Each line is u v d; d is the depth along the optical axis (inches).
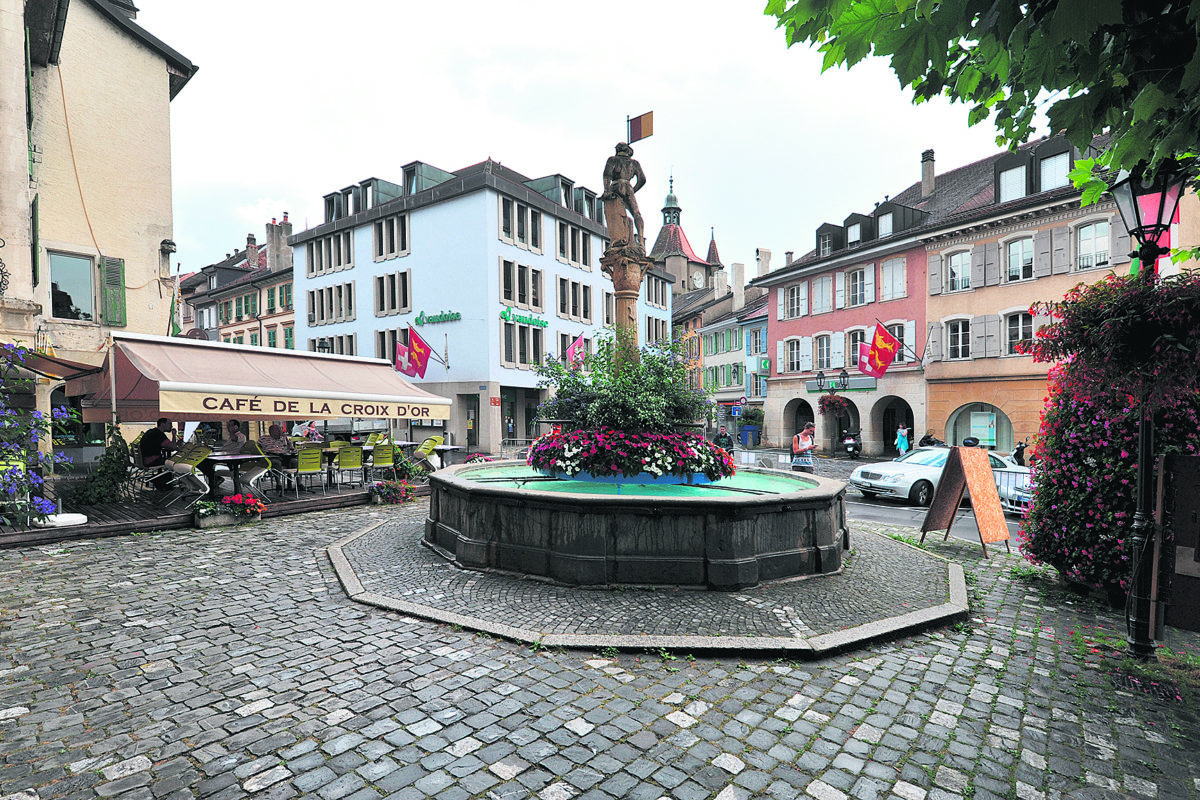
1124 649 193.2
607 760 128.2
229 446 518.6
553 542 249.4
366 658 179.3
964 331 1083.9
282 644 189.8
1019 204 983.0
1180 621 178.9
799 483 362.0
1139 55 94.3
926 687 165.2
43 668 171.2
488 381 1284.4
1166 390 174.6
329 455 533.6
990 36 102.7
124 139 708.7
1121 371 183.3
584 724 142.7
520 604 222.4
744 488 316.8
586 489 306.0
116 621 209.6
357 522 408.2
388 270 1441.9
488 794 116.3
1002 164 1057.5
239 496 403.9
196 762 126.3
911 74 99.0
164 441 498.6
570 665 175.3
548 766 125.6
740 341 1822.1
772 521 251.6
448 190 1317.7
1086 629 213.0
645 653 184.4
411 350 1227.9
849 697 158.7
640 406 320.8
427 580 253.8
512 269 1354.6
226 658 178.9
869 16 94.5
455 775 122.3
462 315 1314.0
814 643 186.4
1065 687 166.2
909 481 542.9
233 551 315.9
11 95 432.1
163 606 226.1
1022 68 114.3
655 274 1879.9
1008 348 1023.0
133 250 714.2
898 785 121.3
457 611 215.6
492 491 263.0
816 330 1355.8
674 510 238.2
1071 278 941.2
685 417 342.3
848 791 119.1
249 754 129.3
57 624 206.4
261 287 1823.3
